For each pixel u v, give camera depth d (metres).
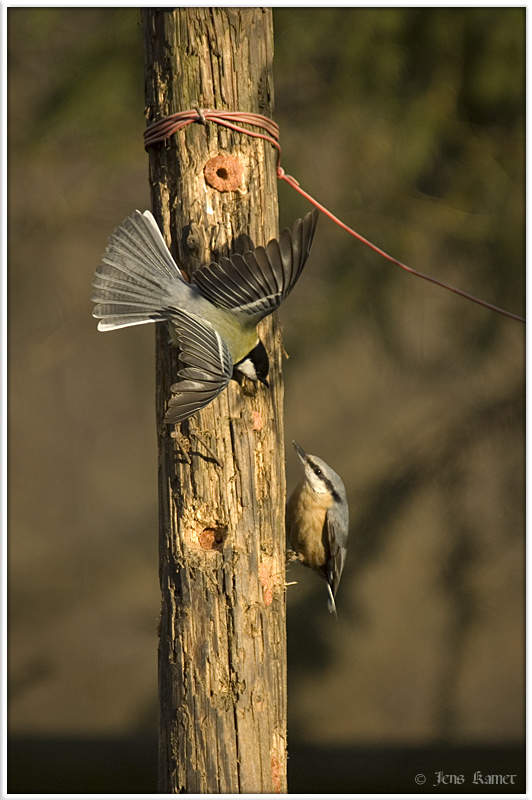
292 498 8.06
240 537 6.09
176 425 6.10
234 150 6.20
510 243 12.71
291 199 12.95
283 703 6.24
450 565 14.72
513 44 12.20
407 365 14.25
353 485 15.02
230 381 6.12
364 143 12.59
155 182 6.30
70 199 16.25
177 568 6.03
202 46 6.17
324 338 13.36
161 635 6.16
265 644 6.09
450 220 12.77
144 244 5.97
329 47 12.84
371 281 13.16
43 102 14.23
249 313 5.79
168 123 6.16
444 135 12.66
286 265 5.53
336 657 13.62
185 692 5.93
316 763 12.92
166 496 6.15
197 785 5.86
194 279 6.04
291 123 13.57
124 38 13.26
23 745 14.53
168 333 6.23
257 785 5.91
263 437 6.29
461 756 13.12
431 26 12.36
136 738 17.06
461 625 14.61
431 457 14.98
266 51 6.41
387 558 14.52
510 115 12.81
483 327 13.32
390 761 12.88
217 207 6.17
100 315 5.76
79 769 12.70
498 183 12.70
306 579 13.81
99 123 13.26
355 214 13.00
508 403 14.89
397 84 12.67
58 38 14.93
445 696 14.91
